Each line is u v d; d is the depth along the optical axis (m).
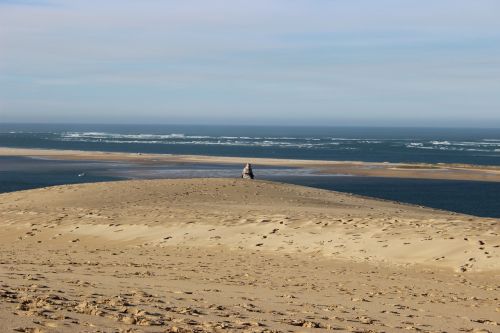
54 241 26.56
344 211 32.00
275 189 41.81
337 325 10.29
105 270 18.03
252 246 23.94
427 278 18.23
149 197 36.97
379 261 20.84
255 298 13.29
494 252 20.30
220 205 34.06
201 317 9.96
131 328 8.39
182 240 25.44
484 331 10.75
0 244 26.14
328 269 19.67
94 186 41.09
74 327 8.11
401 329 10.47
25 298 10.11
